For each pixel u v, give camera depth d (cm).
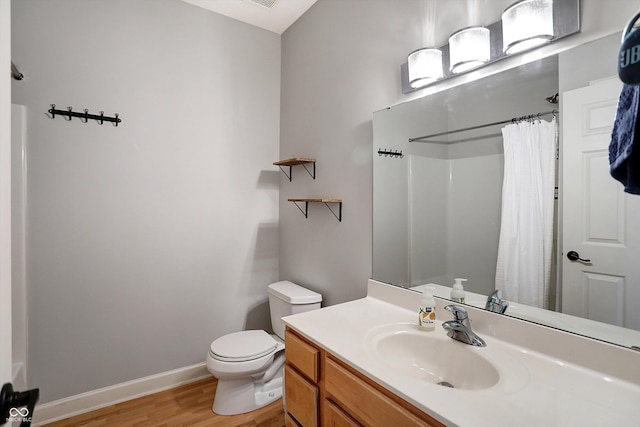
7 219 56
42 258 178
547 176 105
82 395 189
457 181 132
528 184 110
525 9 107
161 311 215
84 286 190
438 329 125
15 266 168
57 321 182
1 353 52
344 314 143
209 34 232
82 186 188
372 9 174
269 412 190
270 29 257
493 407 76
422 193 145
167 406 195
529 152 109
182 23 221
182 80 221
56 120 181
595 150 94
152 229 211
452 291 133
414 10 150
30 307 175
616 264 91
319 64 216
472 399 79
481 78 124
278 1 221
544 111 105
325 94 210
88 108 189
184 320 223
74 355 187
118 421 180
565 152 101
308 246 227
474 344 110
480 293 124
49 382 180
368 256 177
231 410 186
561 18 101
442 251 137
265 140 257
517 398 80
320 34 215
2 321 52
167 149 215
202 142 229
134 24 204
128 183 202
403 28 156
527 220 110
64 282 184
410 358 120
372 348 109
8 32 57
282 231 259
